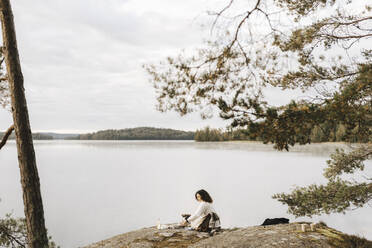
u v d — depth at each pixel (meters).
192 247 4.75
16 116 4.66
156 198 31.20
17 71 4.74
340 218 20.14
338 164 5.94
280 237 4.37
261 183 38.84
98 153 132.38
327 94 3.83
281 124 2.71
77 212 25.33
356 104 2.87
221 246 4.48
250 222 20.25
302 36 4.16
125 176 52.00
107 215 24.05
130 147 196.62
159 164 74.44
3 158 111.56
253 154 107.69
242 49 4.00
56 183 44.53
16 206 27.08
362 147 5.74
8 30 4.68
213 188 35.72
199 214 6.01
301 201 5.38
